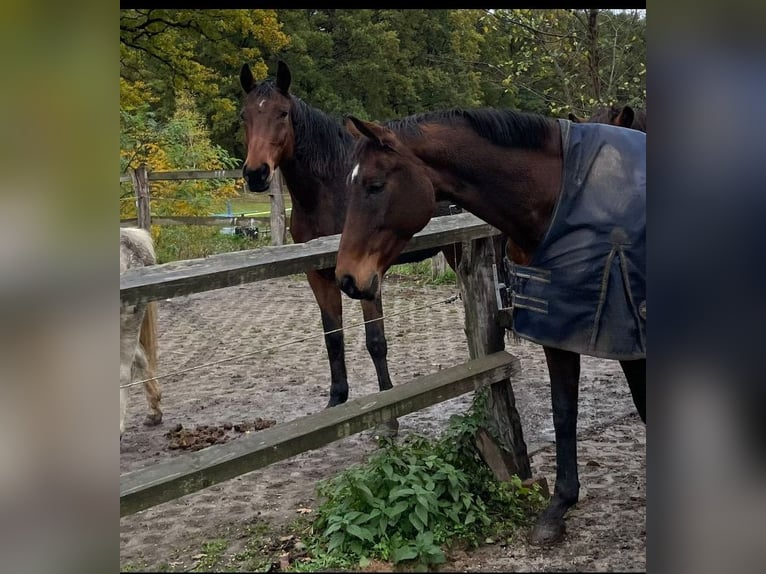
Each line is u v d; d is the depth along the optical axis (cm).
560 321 221
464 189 229
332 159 409
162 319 712
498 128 226
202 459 214
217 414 423
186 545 254
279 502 294
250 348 596
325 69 2258
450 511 244
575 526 254
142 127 1021
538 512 262
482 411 282
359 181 221
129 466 341
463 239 275
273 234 952
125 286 205
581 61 768
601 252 216
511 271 244
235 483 317
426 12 2291
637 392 244
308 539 248
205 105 1891
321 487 269
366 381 484
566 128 231
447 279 887
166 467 209
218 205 1117
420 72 2270
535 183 225
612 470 314
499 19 751
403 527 236
